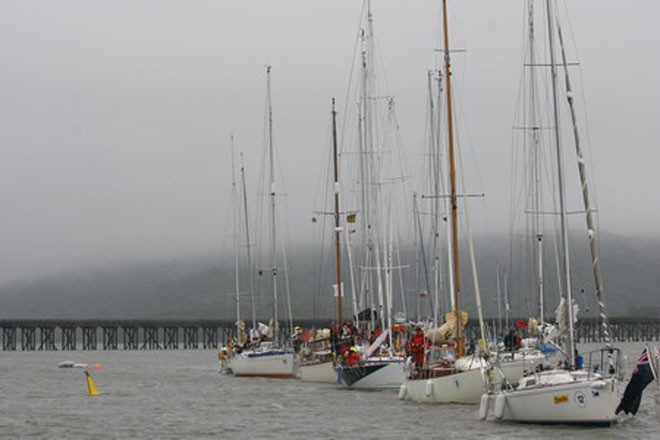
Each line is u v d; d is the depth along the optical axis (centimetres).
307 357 11088
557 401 5816
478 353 7219
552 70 6412
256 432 6512
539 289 9500
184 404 8656
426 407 7138
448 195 8300
